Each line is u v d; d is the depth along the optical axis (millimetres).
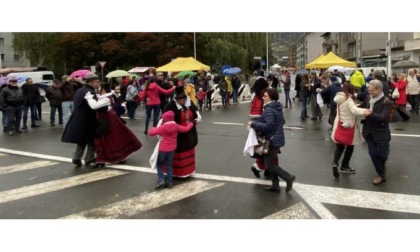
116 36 43625
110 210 5520
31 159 9047
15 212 5520
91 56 44469
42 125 15492
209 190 6332
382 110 6309
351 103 6660
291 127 13203
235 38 44094
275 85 18016
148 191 6359
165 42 43469
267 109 6160
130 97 16906
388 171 7266
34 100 14797
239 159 8523
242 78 42594
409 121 14094
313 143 10195
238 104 23750
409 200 5668
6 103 13133
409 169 7371
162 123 6531
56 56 46969
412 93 16250
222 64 43500
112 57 43312
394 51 47688
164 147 6477
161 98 13305
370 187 6316
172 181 6852
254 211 5359
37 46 49500
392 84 17391
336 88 12039
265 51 46406
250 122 6270
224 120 15820
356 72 14219
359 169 7465
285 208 5441
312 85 14984
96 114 8164
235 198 5910
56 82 15414
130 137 8547
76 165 8312
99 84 8555
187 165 7027
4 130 13648
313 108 15031
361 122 6820
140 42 42094
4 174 7672
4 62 84250
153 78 12883
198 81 20812
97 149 8234
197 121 7188
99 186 6707
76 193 6344
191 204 5691
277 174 6121
